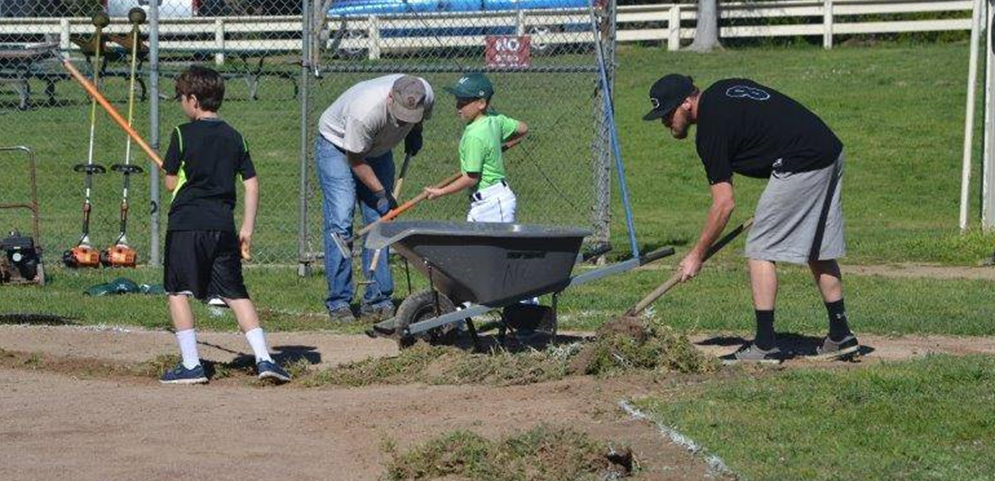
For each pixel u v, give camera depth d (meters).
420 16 48.06
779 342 29.55
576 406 23.09
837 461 19.45
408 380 25.98
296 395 24.89
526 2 49.59
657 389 24.20
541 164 56.59
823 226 26.08
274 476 19.42
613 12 43.12
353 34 50.00
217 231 25.72
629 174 68.25
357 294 37.16
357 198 33.22
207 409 23.66
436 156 60.41
